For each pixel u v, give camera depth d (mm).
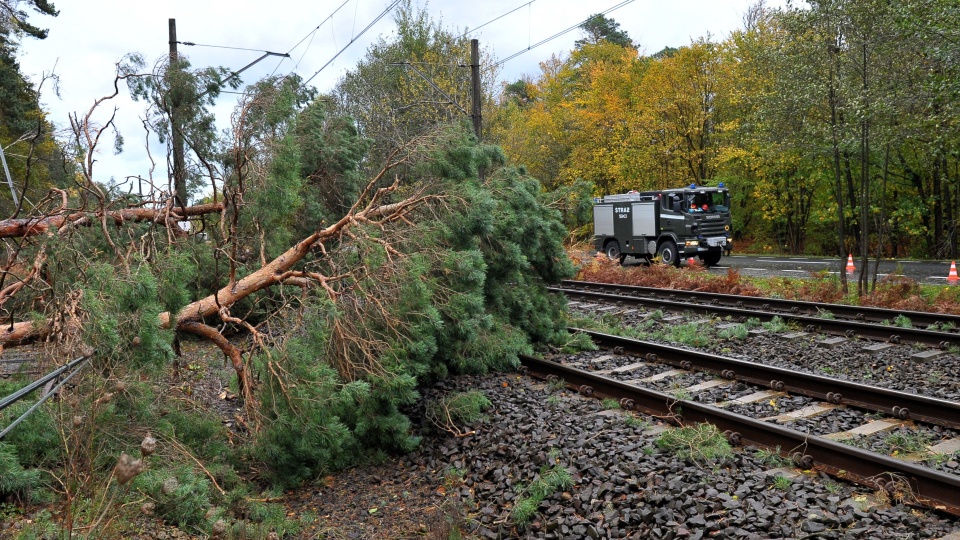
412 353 6879
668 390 8125
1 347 6336
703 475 5227
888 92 14164
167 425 5738
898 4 13305
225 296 7234
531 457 5836
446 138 8539
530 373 8898
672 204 24750
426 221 7883
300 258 7664
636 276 20031
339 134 9703
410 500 5719
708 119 34438
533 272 10266
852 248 31000
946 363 8938
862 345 10164
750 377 8406
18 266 7516
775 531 4324
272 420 6074
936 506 4699
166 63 8109
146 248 7922
